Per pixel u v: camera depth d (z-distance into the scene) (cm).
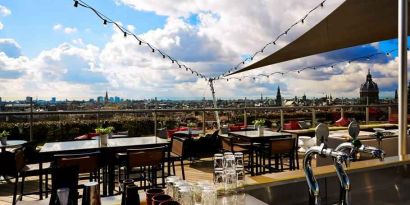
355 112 887
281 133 552
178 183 127
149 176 439
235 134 543
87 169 340
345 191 156
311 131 730
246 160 608
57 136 601
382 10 493
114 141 438
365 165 208
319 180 186
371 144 430
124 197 121
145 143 416
